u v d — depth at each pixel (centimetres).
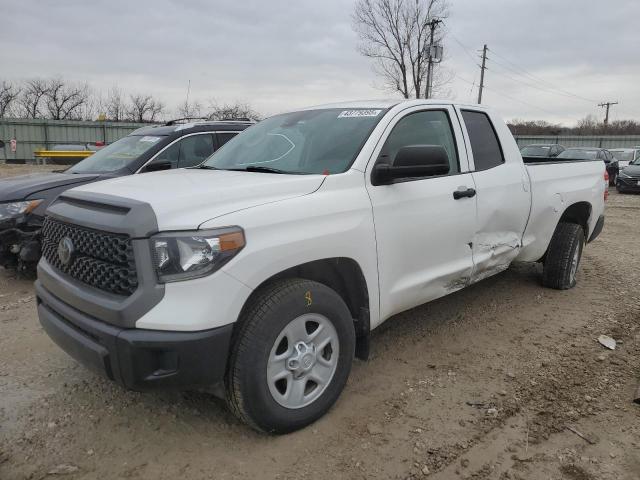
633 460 280
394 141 366
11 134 3422
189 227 254
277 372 283
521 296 548
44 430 299
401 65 3534
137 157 646
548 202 505
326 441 292
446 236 384
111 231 258
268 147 392
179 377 251
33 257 545
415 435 299
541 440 296
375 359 396
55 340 296
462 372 376
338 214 308
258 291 281
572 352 412
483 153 444
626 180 1852
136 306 248
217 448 286
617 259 740
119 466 271
